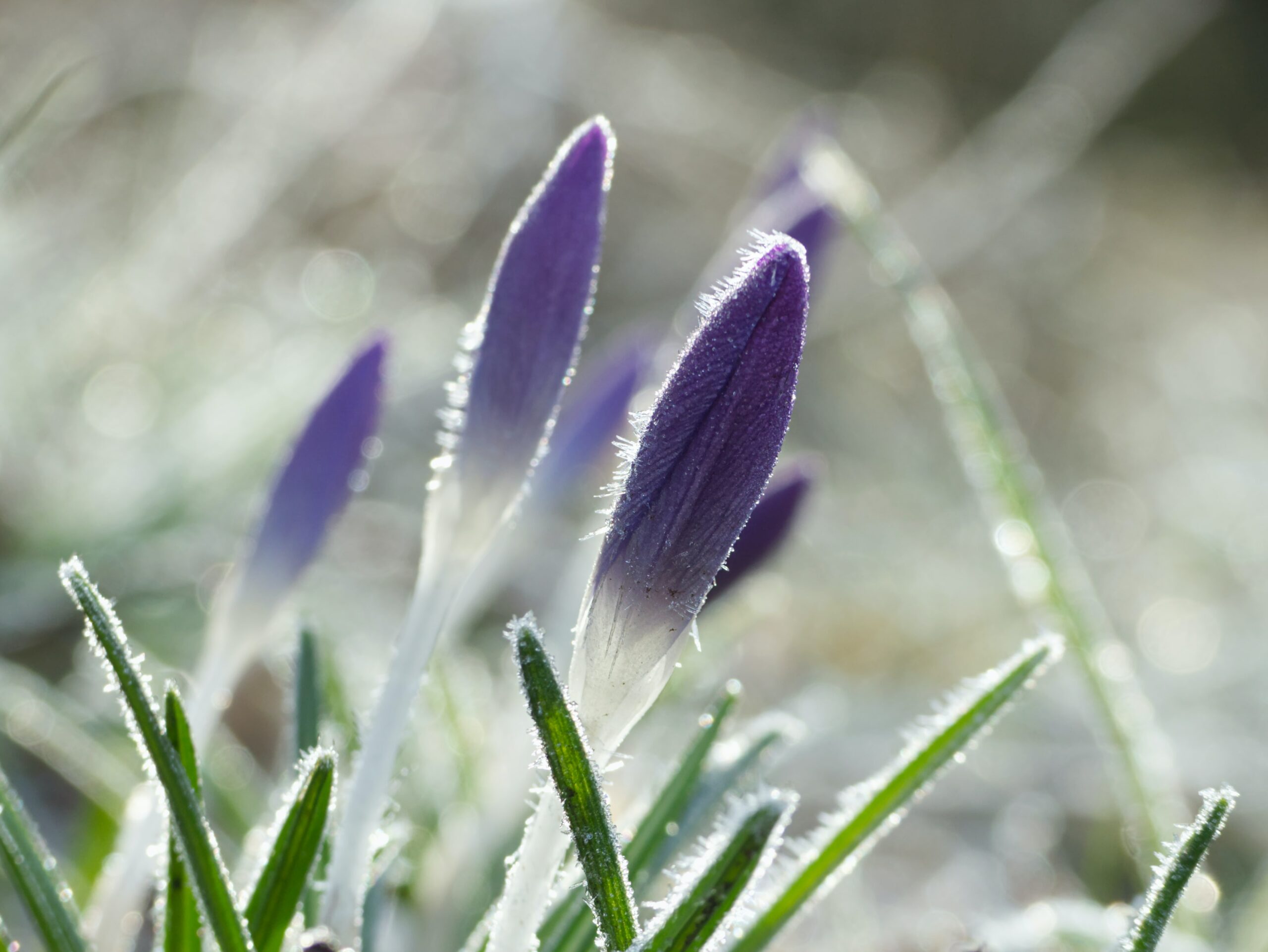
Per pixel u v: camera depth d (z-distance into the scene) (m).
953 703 0.32
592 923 0.33
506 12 1.11
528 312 0.32
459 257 1.18
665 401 0.29
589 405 0.40
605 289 1.23
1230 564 1.00
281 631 0.42
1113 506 1.17
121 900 0.34
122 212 0.93
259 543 0.35
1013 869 0.56
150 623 0.61
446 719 0.40
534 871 0.30
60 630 0.60
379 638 0.60
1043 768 0.65
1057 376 1.44
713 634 0.50
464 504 0.32
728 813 0.35
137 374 0.76
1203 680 0.78
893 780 0.32
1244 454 1.14
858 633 0.82
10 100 0.75
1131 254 1.80
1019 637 0.84
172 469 0.68
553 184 0.32
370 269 1.03
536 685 0.29
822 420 1.13
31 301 0.72
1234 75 2.56
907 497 1.04
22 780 0.50
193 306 0.86
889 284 0.43
